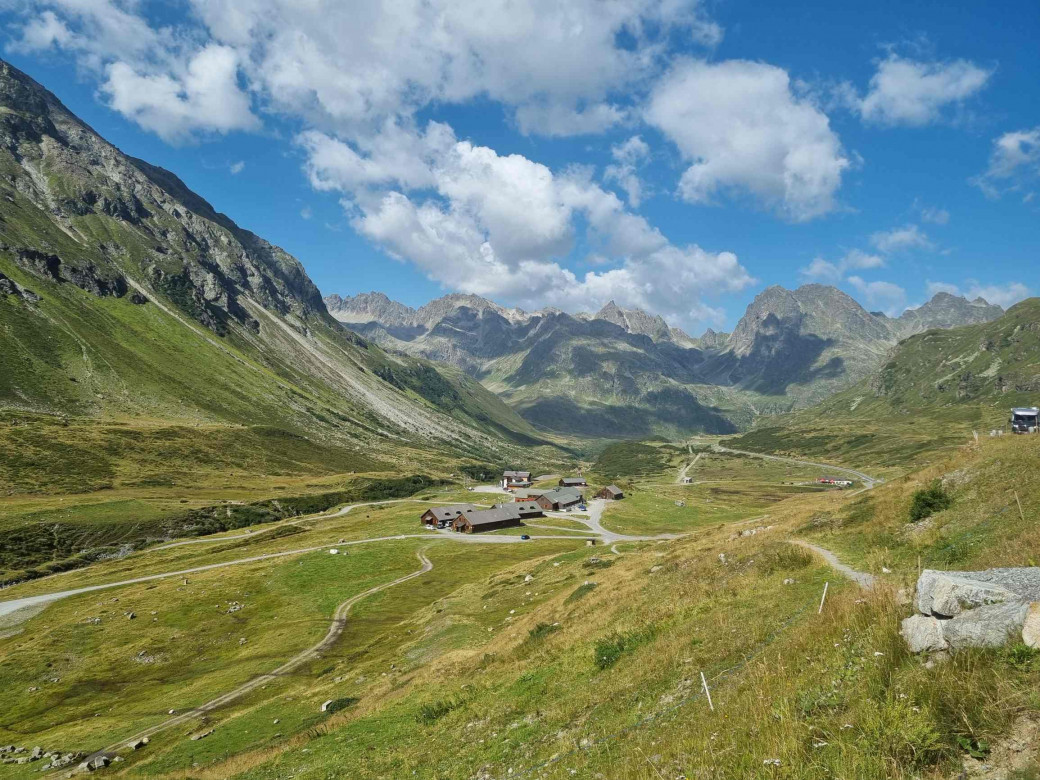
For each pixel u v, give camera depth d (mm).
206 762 39312
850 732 8727
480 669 35906
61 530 146125
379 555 127000
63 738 54031
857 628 13383
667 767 10984
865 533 35312
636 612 33000
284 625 86375
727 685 14844
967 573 11008
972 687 8094
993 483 33438
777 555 31688
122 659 78938
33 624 96438
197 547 148375
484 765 18484
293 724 42500
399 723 30109
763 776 8602
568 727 18766
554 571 80625
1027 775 6195
